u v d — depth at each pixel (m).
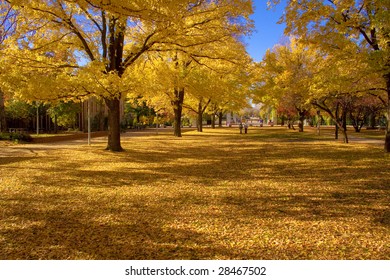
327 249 3.75
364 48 11.69
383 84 13.17
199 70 17.59
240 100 22.69
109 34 13.06
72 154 13.25
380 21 9.93
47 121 36.31
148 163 10.84
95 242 4.03
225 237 4.16
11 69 10.69
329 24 11.53
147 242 4.02
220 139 23.11
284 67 21.41
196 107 35.94
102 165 10.36
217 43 13.39
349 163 10.58
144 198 6.20
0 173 8.85
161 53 15.99
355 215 5.05
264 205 5.66
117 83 10.57
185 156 12.80
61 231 4.42
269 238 4.10
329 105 21.11
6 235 4.27
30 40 11.73
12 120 33.25
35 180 7.93
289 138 24.14
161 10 9.16
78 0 7.70
